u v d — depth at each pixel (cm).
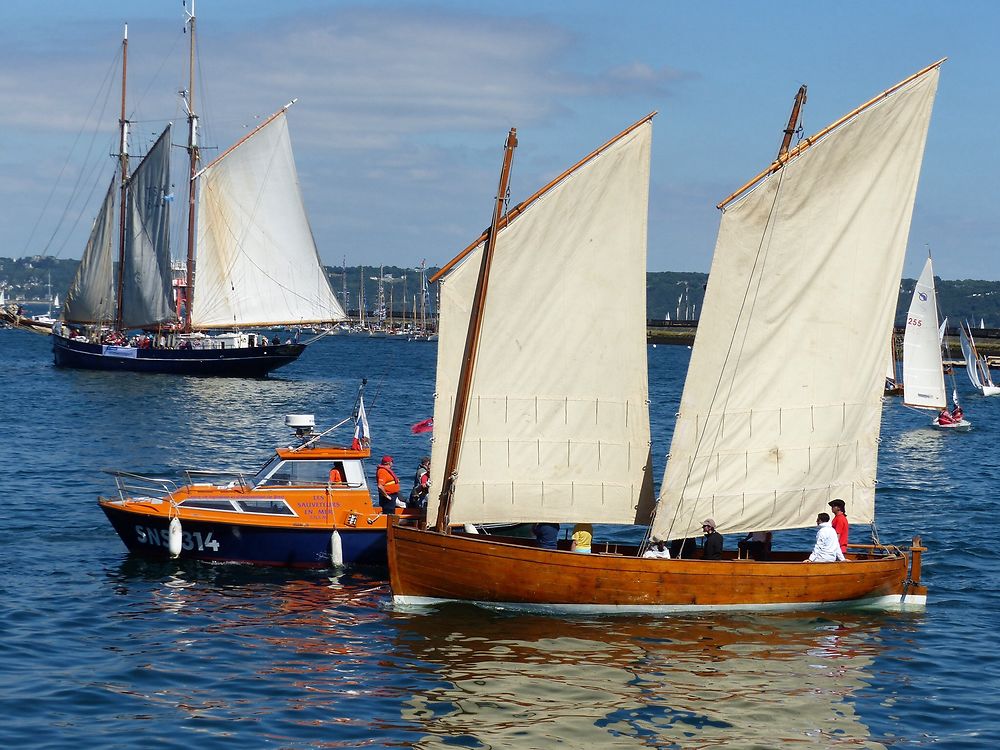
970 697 2480
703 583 3030
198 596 3105
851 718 2344
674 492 3075
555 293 3038
